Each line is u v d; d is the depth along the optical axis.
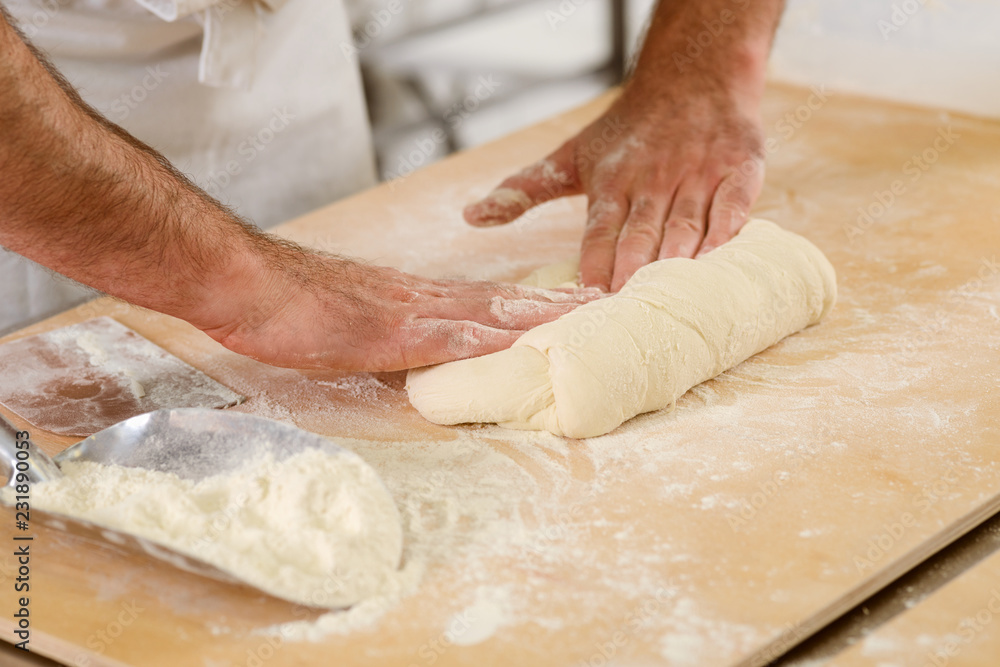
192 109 2.19
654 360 1.32
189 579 1.09
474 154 2.27
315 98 2.37
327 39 2.34
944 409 1.32
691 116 1.87
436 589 1.05
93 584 1.09
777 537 1.10
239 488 1.14
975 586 1.03
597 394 1.28
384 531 1.08
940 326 1.53
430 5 4.29
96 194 1.18
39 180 1.13
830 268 1.57
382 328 1.37
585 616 1.00
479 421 1.35
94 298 1.81
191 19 2.07
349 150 2.50
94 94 2.07
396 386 1.48
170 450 1.22
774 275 1.48
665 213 1.74
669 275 1.44
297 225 1.99
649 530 1.12
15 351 1.61
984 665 0.93
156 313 1.74
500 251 1.87
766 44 2.01
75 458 1.24
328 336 1.36
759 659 0.95
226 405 1.44
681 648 0.96
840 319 1.57
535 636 0.98
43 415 1.42
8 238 1.20
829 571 1.04
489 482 1.23
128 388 1.49
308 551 1.06
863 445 1.26
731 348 1.41
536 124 2.40
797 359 1.48
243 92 2.24
